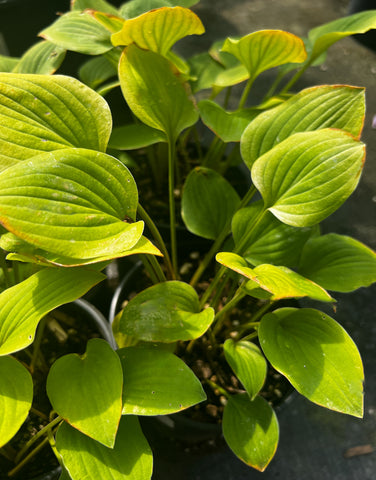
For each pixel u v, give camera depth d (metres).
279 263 0.45
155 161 0.63
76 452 0.35
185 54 0.97
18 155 0.35
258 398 0.43
